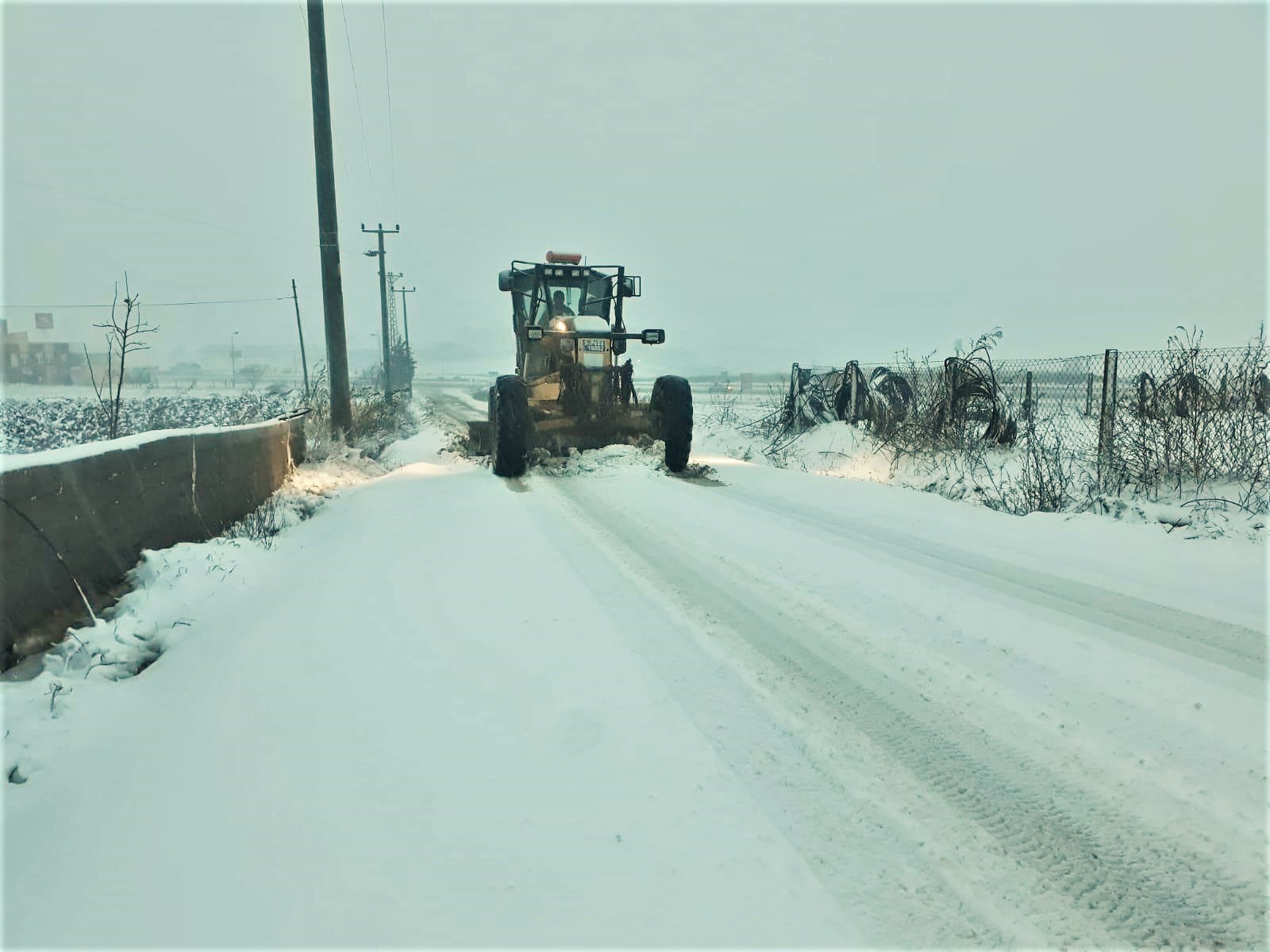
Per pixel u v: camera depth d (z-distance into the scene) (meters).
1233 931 1.89
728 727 2.92
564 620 4.11
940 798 2.46
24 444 14.38
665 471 10.12
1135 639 3.79
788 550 5.72
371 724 2.96
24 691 3.20
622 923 1.86
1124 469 7.95
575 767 2.61
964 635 3.88
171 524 5.57
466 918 1.88
